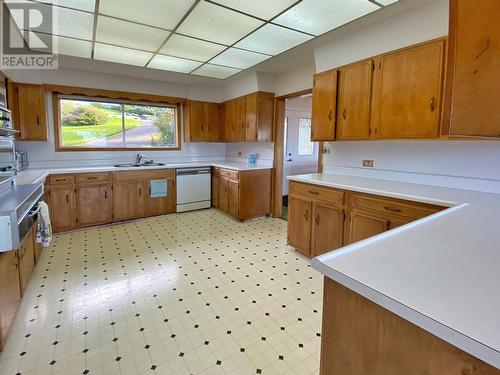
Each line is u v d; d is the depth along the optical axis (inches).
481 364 22.4
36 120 148.1
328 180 111.7
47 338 70.8
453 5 36.4
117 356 65.6
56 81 156.0
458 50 36.1
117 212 167.9
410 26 90.3
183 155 211.6
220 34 109.0
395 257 37.1
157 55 135.0
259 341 71.4
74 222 154.3
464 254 38.1
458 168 91.2
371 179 113.7
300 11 90.5
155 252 126.2
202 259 119.4
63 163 167.9
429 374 26.0
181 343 70.3
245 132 181.5
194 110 200.2
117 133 185.8
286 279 103.0
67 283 97.8
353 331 32.7
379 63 97.9
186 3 85.7
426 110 86.2
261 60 142.3
